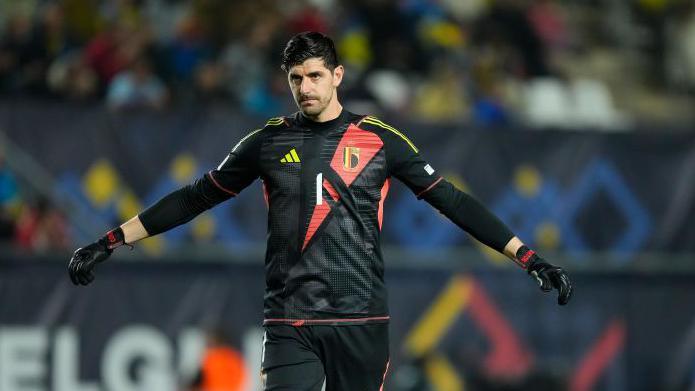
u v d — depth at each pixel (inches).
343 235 663.1
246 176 680.4
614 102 1967.3
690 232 1413.6
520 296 1354.6
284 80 1529.3
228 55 1512.1
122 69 1422.2
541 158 1373.0
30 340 1207.6
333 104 675.4
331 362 671.8
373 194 668.1
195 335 1254.3
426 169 674.8
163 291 1248.8
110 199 1241.4
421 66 1684.3
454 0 1852.9
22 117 1225.4
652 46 2132.1
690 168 1416.1
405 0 1740.9
